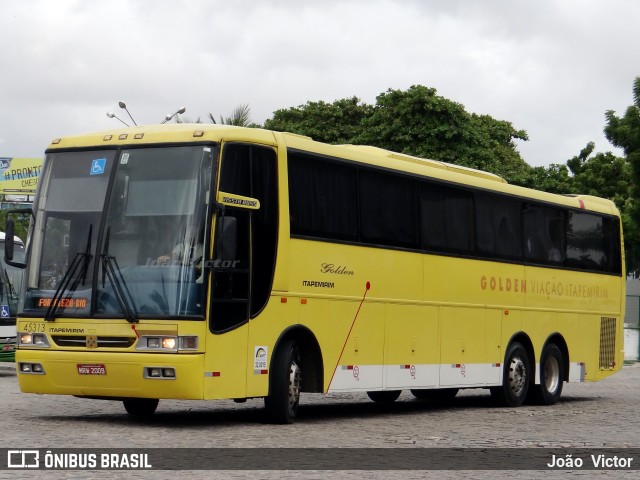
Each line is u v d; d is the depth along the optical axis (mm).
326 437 14891
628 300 44594
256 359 15805
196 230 15055
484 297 21484
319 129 55469
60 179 16016
